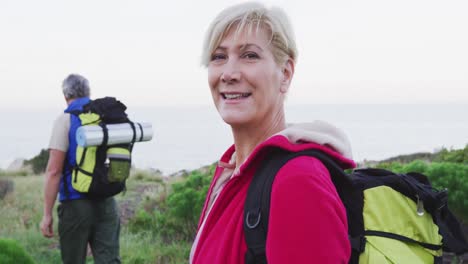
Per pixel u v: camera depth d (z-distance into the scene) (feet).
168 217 25.59
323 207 4.55
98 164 14.64
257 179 5.07
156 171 57.98
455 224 6.21
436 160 32.01
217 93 5.84
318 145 5.19
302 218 4.52
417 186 5.85
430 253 5.52
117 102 15.38
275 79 5.68
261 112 5.66
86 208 14.98
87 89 15.80
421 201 5.63
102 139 14.29
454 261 17.80
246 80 5.57
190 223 24.82
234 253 5.02
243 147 5.99
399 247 5.21
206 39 5.81
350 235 5.23
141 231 25.58
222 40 5.67
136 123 15.29
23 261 12.77
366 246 5.13
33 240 25.22
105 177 14.65
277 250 4.56
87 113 14.99
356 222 5.27
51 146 14.84
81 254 15.23
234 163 6.53
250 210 4.91
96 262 15.53
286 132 5.27
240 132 5.92
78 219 14.97
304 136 5.24
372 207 5.39
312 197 4.57
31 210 33.53
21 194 39.83
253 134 5.85
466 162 29.78
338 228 4.57
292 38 5.76
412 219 5.46
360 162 43.29
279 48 5.66
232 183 5.41
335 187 5.31
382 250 5.12
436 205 5.70
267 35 5.59
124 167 14.83
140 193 40.52
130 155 15.06
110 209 15.57
